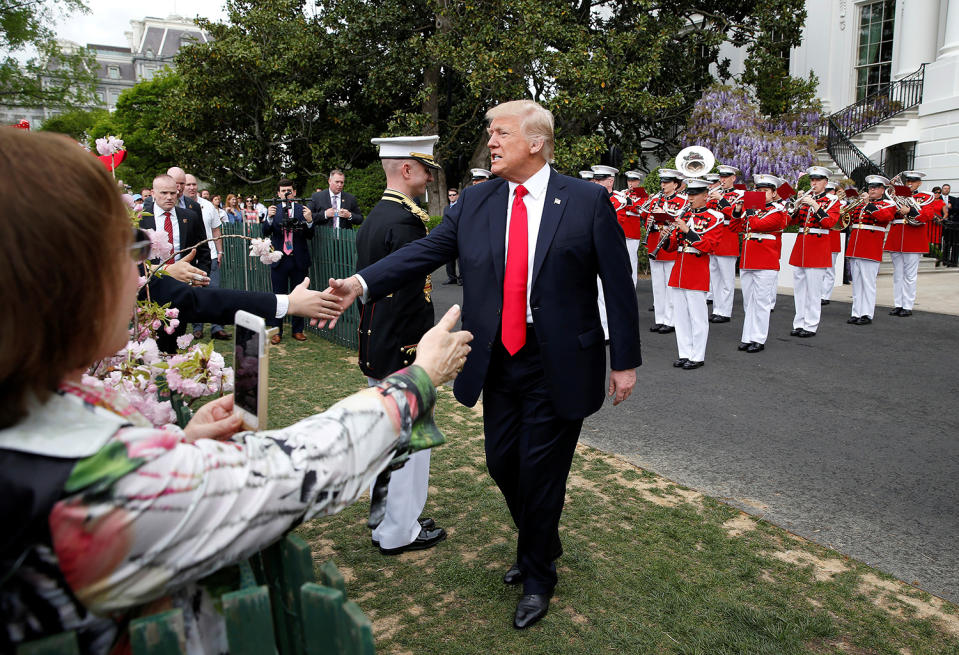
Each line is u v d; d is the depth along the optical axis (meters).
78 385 0.86
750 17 19.64
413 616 2.82
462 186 22.11
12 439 0.73
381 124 22.64
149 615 0.88
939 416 5.52
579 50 16.80
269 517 0.82
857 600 2.95
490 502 3.88
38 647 0.75
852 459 4.59
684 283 7.14
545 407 2.74
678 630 2.73
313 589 0.97
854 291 9.88
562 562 3.24
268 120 20.69
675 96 18.14
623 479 4.23
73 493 0.71
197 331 8.26
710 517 3.72
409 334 3.42
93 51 28.59
